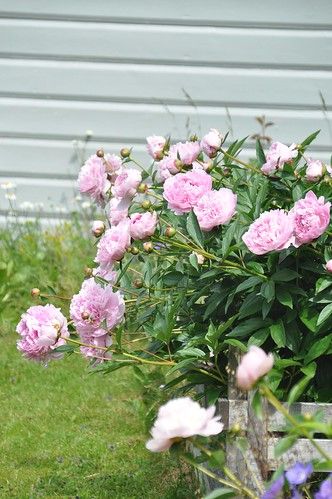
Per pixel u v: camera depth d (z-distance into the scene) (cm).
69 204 1145
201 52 1128
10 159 1152
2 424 720
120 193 504
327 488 325
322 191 486
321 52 1122
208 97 1133
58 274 995
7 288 989
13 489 598
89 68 1138
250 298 466
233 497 393
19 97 1147
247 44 1124
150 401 660
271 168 498
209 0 1120
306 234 438
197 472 551
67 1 1129
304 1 1116
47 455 654
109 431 693
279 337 458
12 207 1112
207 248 484
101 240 477
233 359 454
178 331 505
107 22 1131
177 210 471
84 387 781
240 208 489
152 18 1127
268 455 445
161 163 532
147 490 585
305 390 482
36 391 784
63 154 1148
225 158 544
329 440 442
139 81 1135
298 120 1130
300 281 489
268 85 1127
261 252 436
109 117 1142
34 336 484
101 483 597
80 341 512
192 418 340
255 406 328
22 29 1135
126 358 509
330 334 459
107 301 482
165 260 538
